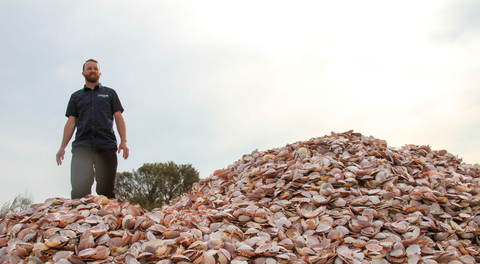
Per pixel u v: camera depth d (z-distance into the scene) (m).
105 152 3.87
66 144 3.93
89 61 4.00
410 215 3.04
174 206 4.48
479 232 2.97
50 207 3.06
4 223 2.88
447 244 2.82
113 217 2.74
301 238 2.72
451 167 4.45
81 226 2.59
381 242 2.67
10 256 2.34
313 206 3.17
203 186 4.69
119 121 4.06
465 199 3.33
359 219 2.96
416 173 4.03
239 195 3.80
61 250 2.36
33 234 2.50
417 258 2.51
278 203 3.29
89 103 3.89
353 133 5.07
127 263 2.21
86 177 3.74
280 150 4.66
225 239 2.68
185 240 2.40
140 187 12.96
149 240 2.50
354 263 2.41
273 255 2.39
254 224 2.90
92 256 2.27
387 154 4.22
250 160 4.77
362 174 3.62
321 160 3.88
